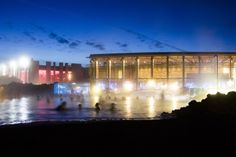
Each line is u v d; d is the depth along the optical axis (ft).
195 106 68.95
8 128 46.91
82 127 48.29
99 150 38.88
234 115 62.03
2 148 38.45
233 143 42.63
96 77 218.38
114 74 220.84
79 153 37.76
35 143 40.52
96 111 98.37
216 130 48.73
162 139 43.45
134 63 216.13
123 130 47.24
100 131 46.39
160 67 214.90
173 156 37.86
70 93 201.77
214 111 64.95
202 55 202.18
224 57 203.72
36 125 49.29
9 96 182.70
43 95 191.42
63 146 39.73
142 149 39.58
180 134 46.03
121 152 38.45
